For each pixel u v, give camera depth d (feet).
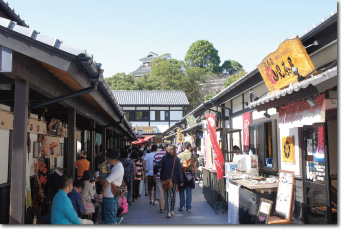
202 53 223.51
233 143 40.65
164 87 167.73
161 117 132.46
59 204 13.60
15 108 12.42
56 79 16.78
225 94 39.24
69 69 11.92
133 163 33.50
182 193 28.32
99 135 58.90
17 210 12.23
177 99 135.54
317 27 17.42
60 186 14.14
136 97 135.95
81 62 12.06
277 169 26.53
